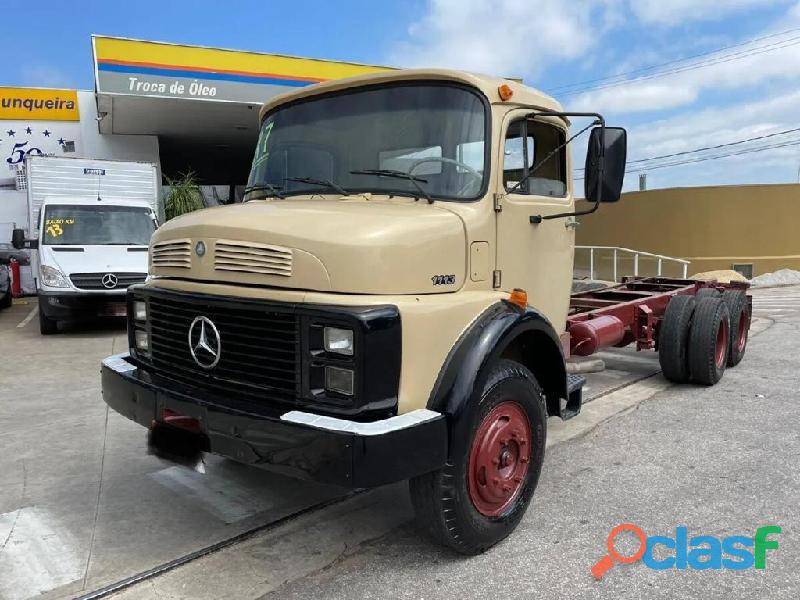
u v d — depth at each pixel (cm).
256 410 303
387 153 377
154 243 388
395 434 280
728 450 498
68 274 1070
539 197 412
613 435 541
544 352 394
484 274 357
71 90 1784
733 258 2044
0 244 1738
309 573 332
